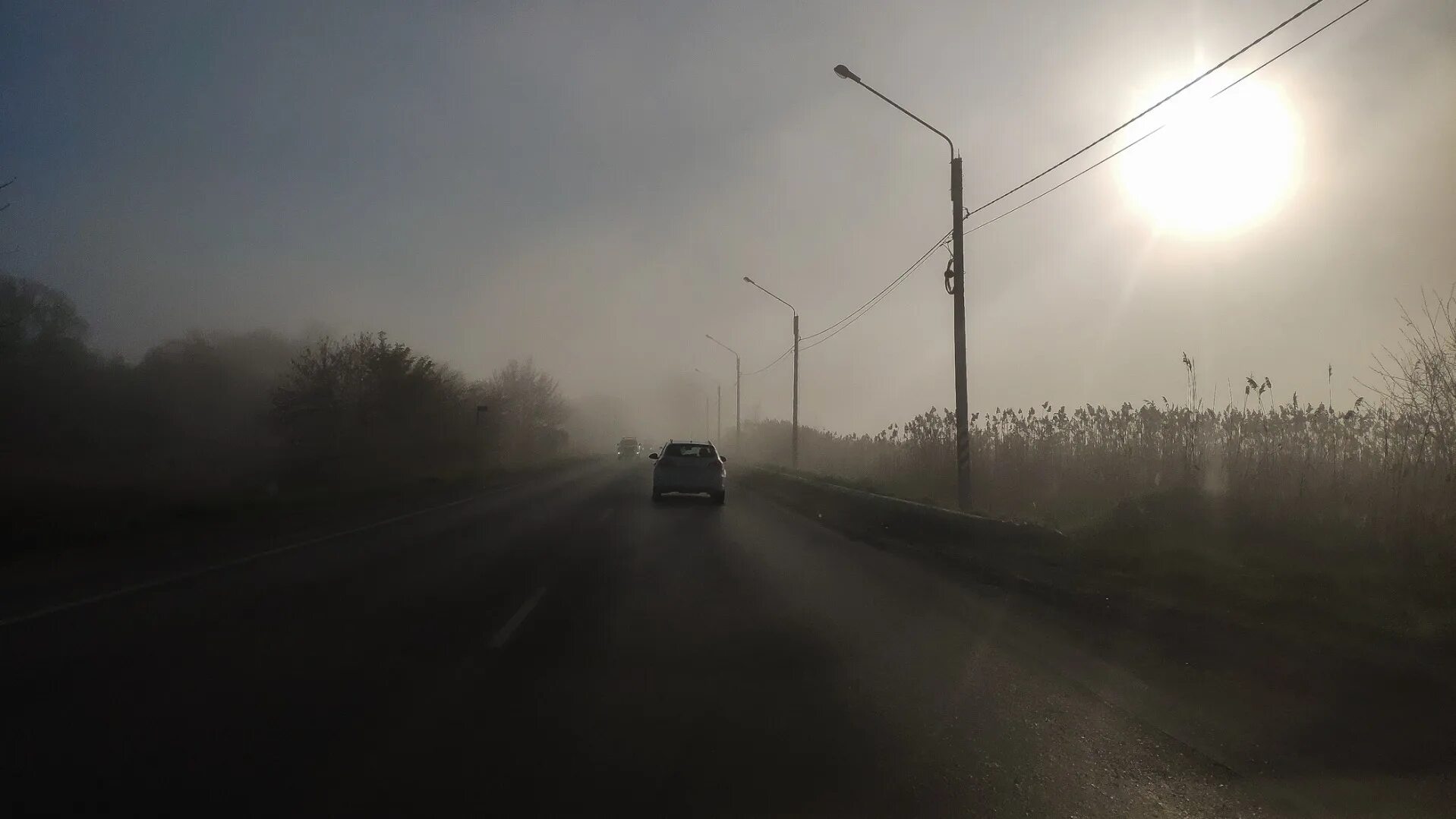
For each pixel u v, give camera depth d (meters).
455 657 8.73
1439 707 7.22
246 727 6.58
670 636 9.69
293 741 6.29
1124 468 20.98
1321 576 10.86
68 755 5.97
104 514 21.28
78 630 9.87
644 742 6.35
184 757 5.96
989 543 15.84
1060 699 7.46
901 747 6.30
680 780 5.64
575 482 41.91
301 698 7.32
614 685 7.77
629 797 5.38
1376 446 14.91
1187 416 19.75
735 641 9.47
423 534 19.59
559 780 5.63
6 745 6.16
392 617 10.63
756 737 6.47
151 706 7.08
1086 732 6.64
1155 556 13.17
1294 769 5.93
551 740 6.36
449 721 6.77
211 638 9.49
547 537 19.17
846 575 14.07
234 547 17.33
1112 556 13.63
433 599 11.84
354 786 5.50
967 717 6.96
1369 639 8.77
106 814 5.05
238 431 46.78
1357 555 12.28
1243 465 16.48
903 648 9.21
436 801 5.28
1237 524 14.34
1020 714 7.05
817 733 6.58
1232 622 9.66
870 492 26.73
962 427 19.92
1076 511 19.58
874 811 5.23
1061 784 5.66
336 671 8.20
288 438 42.59
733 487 40.16
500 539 18.73
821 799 5.40
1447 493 12.69
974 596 12.27
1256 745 6.37
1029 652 9.05
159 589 12.55
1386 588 10.52
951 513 17.38
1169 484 18.09
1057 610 11.20
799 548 17.53
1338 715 7.04
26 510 20.05
